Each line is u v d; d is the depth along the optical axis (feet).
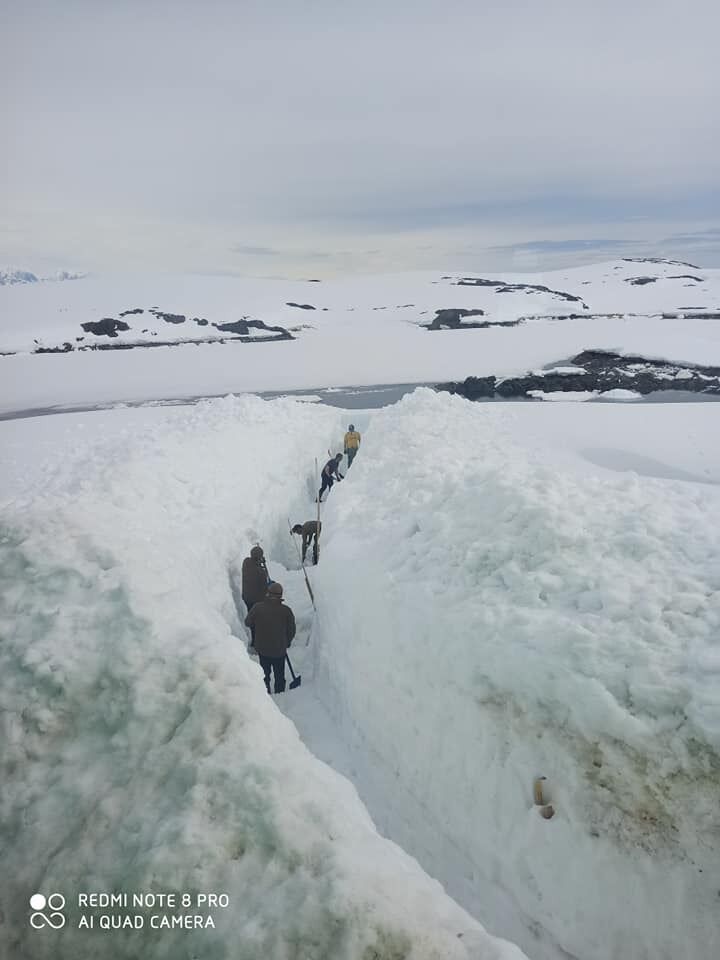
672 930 10.10
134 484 25.61
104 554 12.46
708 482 35.01
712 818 10.02
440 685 14.15
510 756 12.38
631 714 10.87
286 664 22.41
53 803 8.68
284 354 148.25
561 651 12.03
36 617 10.98
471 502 18.06
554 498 16.33
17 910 7.75
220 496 28.27
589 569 13.93
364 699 16.85
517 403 58.54
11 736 9.41
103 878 7.70
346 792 9.72
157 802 8.39
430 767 14.15
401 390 103.91
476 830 12.82
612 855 10.79
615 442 42.91
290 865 7.51
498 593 14.43
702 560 13.60
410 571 17.15
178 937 7.07
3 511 14.10
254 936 6.81
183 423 41.81
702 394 92.17
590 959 10.77
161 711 9.45
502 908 12.03
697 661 11.04
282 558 32.94
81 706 9.77
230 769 8.50
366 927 6.84
